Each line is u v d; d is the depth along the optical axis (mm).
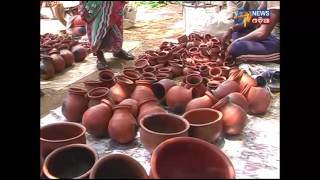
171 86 2764
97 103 2439
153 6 8094
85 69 3984
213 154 1701
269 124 2518
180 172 1675
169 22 6500
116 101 2561
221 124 2172
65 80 3607
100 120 2285
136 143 2326
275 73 3133
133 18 6102
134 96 2521
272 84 3066
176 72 3369
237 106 2316
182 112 2584
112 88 2627
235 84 2594
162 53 3631
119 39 4016
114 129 2223
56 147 1964
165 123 2121
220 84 2648
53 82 3539
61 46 4090
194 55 3678
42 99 3096
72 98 2506
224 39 4125
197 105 2365
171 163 1688
